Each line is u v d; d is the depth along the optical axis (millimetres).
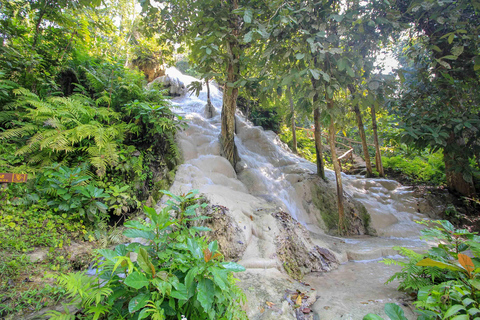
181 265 1870
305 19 3910
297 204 5367
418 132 4914
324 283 3070
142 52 8672
